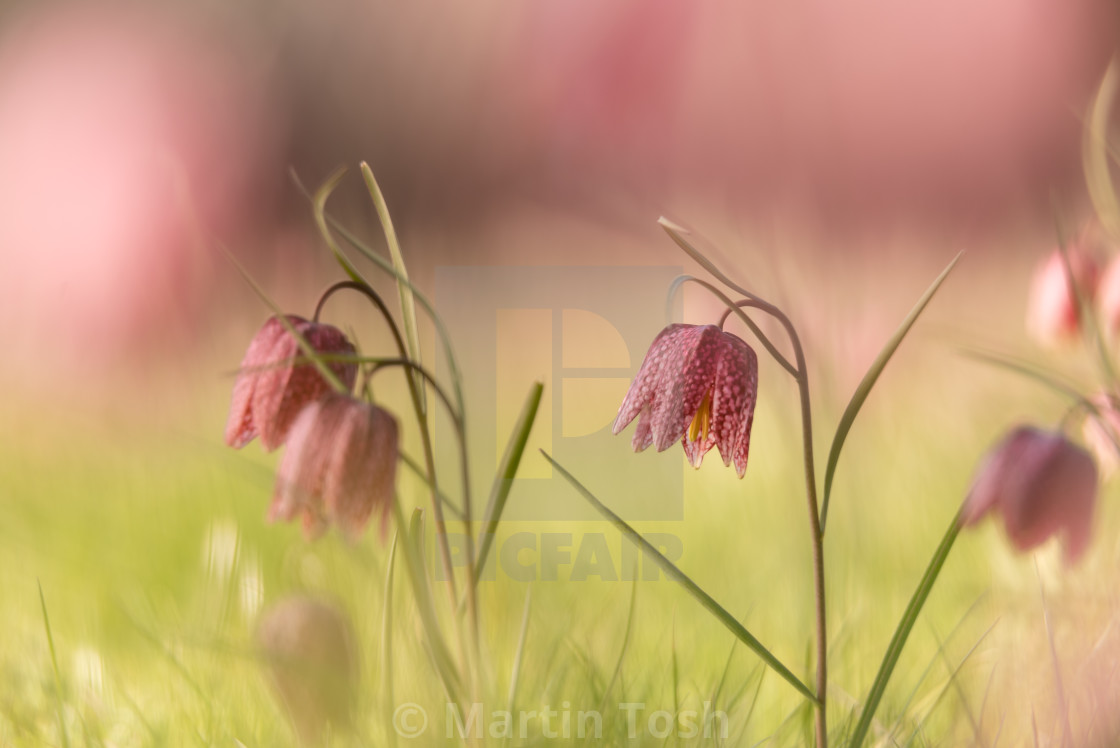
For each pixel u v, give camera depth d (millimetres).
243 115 14031
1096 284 4684
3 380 8336
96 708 3451
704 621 4266
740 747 3182
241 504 5219
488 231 13727
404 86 14898
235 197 13430
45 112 12742
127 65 13500
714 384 2523
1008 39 15820
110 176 10961
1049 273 4996
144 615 4168
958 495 5305
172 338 8758
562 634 3457
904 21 16219
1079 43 15789
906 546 4891
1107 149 4016
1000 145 15531
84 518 5344
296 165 14203
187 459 5844
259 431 2789
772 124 15281
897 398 6695
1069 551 3238
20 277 10000
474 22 15156
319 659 2828
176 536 5059
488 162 14820
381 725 3146
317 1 14898
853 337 6531
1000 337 7258
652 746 3170
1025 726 3182
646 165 15070
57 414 7219
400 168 14797
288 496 2652
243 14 14508
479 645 2979
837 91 15492
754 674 3334
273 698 3043
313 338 2787
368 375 2740
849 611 4066
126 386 8211
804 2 15633
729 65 15469
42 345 9070
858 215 14250
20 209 10945
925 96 15641
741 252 5871
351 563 4090
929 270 9836
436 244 10781
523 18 15125
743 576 4840
